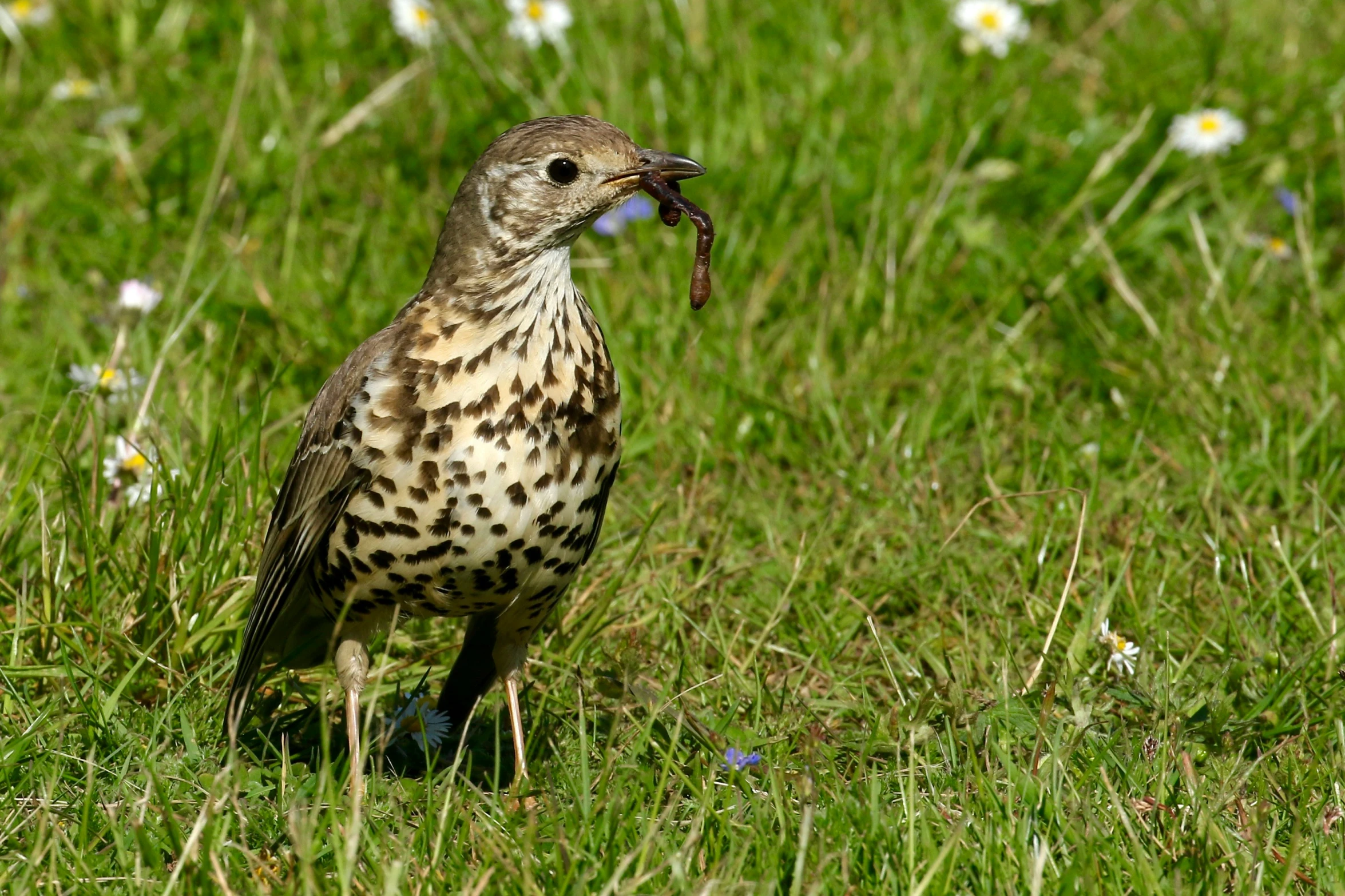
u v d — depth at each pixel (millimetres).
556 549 7734
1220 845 6984
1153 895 6602
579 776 7988
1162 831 7188
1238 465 11062
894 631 9836
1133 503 10750
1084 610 9398
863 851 6973
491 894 6797
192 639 8953
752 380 12117
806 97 15039
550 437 7551
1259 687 8750
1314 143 14617
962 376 12336
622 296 12766
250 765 8305
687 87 15000
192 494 9375
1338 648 9008
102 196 14383
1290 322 12617
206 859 6680
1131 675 8680
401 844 7098
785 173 14070
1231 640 9172
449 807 7203
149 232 13742
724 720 8273
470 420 7469
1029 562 10078
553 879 6789
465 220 7742
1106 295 13414
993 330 13094
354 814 6664
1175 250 13953
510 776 8570
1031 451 11438
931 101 14930
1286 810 7551
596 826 7230
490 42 15750
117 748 8180
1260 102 15266
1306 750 8266
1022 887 6727
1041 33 16641
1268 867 6988
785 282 13195
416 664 9320
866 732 8469
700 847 7090
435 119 14914
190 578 9156
